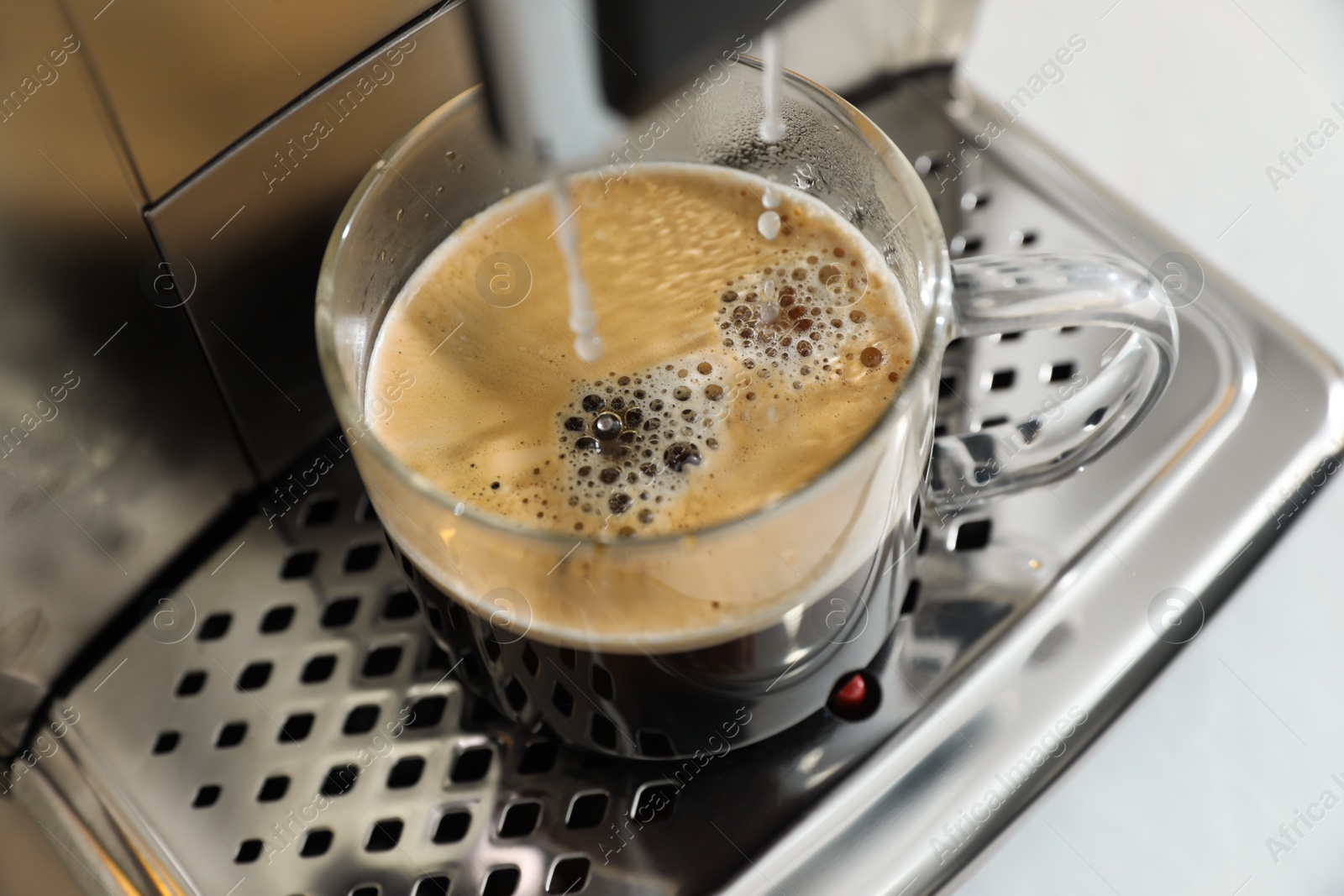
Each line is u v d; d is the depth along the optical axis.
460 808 0.32
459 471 0.31
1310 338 0.35
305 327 0.33
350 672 0.33
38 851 0.31
